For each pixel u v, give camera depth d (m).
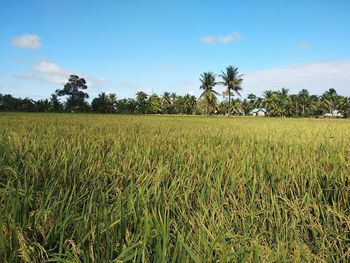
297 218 3.15
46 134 9.96
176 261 2.36
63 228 2.64
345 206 3.70
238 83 69.88
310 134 11.40
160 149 6.88
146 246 2.47
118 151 6.43
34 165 4.71
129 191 3.78
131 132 11.33
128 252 2.42
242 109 110.81
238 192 3.99
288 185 4.37
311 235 3.10
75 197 3.53
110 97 87.56
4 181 4.38
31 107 74.69
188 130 13.49
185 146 7.79
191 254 2.14
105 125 15.85
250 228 2.99
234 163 5.34
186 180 4.43
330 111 106.94
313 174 4.54
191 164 5.49
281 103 102.94
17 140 7.15
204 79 71.69
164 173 4.57
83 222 2.86
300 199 3.77
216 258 2.34
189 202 3.63
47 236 2.67
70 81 114.88
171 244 2.58
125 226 2.76
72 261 2.31
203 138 9.73
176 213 3.37
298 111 105.50
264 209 3.40
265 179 4.50
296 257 2.35
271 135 11.01
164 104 106.69
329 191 4.04
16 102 74.38
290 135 11.15
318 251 2.66
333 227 3.05
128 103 90.31
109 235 2.55
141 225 2.77
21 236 2.44
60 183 4.24
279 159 5.93
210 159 5.77
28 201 2.99
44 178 4.33
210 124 21.05
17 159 5.39
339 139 9.42
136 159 5.56
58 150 6.14
